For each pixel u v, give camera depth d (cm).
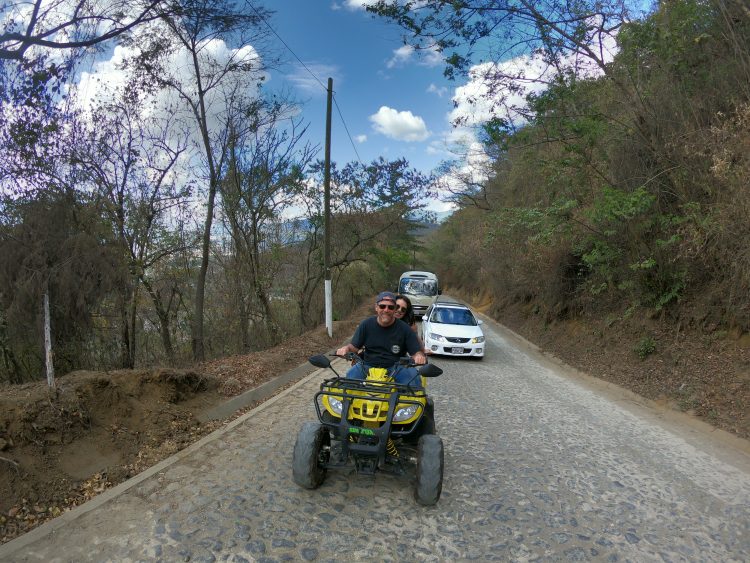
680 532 418
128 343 1166
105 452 491
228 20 1019
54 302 869
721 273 950
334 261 2300
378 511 429
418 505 444
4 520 365
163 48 1198
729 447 663
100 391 552
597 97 1102
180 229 1341
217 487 457
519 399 903
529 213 1313
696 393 845
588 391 1016
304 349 1317
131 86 1187
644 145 1044
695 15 918
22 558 328
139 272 1142
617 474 545
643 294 1167
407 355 548
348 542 376
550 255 1644
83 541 354
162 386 654
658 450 639
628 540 401
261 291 1670
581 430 717
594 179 1203
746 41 866
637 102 1016
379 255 2661
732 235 808
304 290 2058
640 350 1085
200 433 607
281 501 437
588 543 393
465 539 390
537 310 2072
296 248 2020
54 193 914
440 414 764
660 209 1045
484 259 2656
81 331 952
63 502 407
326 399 473
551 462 574
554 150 1389
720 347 922
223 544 363
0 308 852
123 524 381
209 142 1317
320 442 458
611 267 1259
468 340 1329
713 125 845
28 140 866
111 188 1139
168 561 338
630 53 995
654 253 1084
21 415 447
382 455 420
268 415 702
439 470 427
